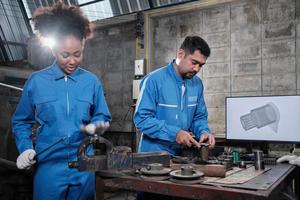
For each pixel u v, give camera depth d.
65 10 1.37
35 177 1.44
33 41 5.88
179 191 0.93
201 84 1.83
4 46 6.79
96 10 5.83
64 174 1.39
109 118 1.59
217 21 4.20
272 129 2.70
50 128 1.42
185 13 4.48
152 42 4.79
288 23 3.72
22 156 1.34
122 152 1.10
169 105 1.66
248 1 3.96
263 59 3.87
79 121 1.45
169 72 1.70
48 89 1.43
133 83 4.62
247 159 1.67
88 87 1.51
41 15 1.37
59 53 1.35
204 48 1.55
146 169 1.08
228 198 0.87
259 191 0.87
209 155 1.56
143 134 1.67
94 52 5.55
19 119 1.48
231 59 4.08
